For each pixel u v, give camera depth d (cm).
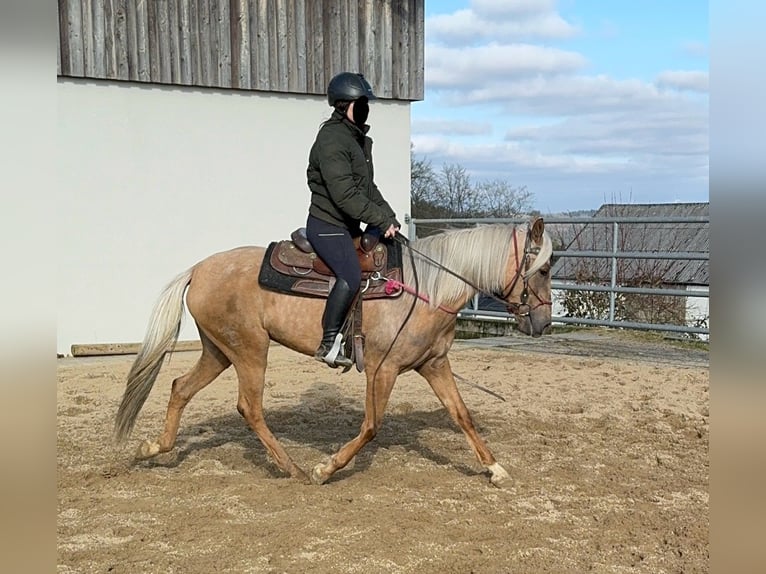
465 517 475
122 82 1132
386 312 517
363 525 460
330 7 1283
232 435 678
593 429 700
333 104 514
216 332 551
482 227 533
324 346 509
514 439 662
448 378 545
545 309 525
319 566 405
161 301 558
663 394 841
